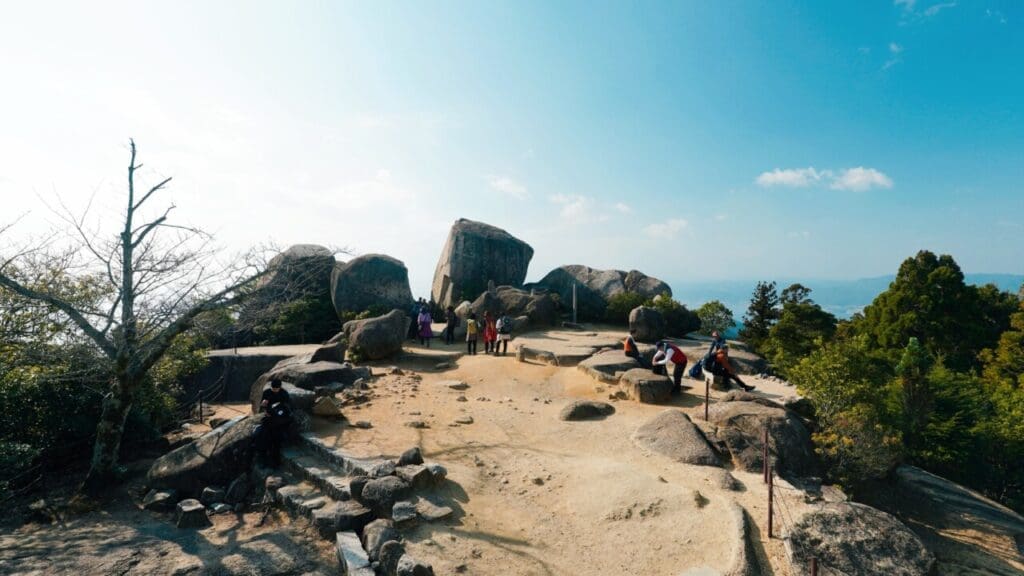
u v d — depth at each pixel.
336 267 27.55
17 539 7.89
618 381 15.86
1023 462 16.39
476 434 11.54
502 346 23.09
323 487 8.79
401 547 6.82
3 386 9.98
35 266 10.99
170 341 9.79
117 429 9.80
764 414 11.12
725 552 6.75
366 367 16.95
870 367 13.65
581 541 7.39
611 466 9.54
